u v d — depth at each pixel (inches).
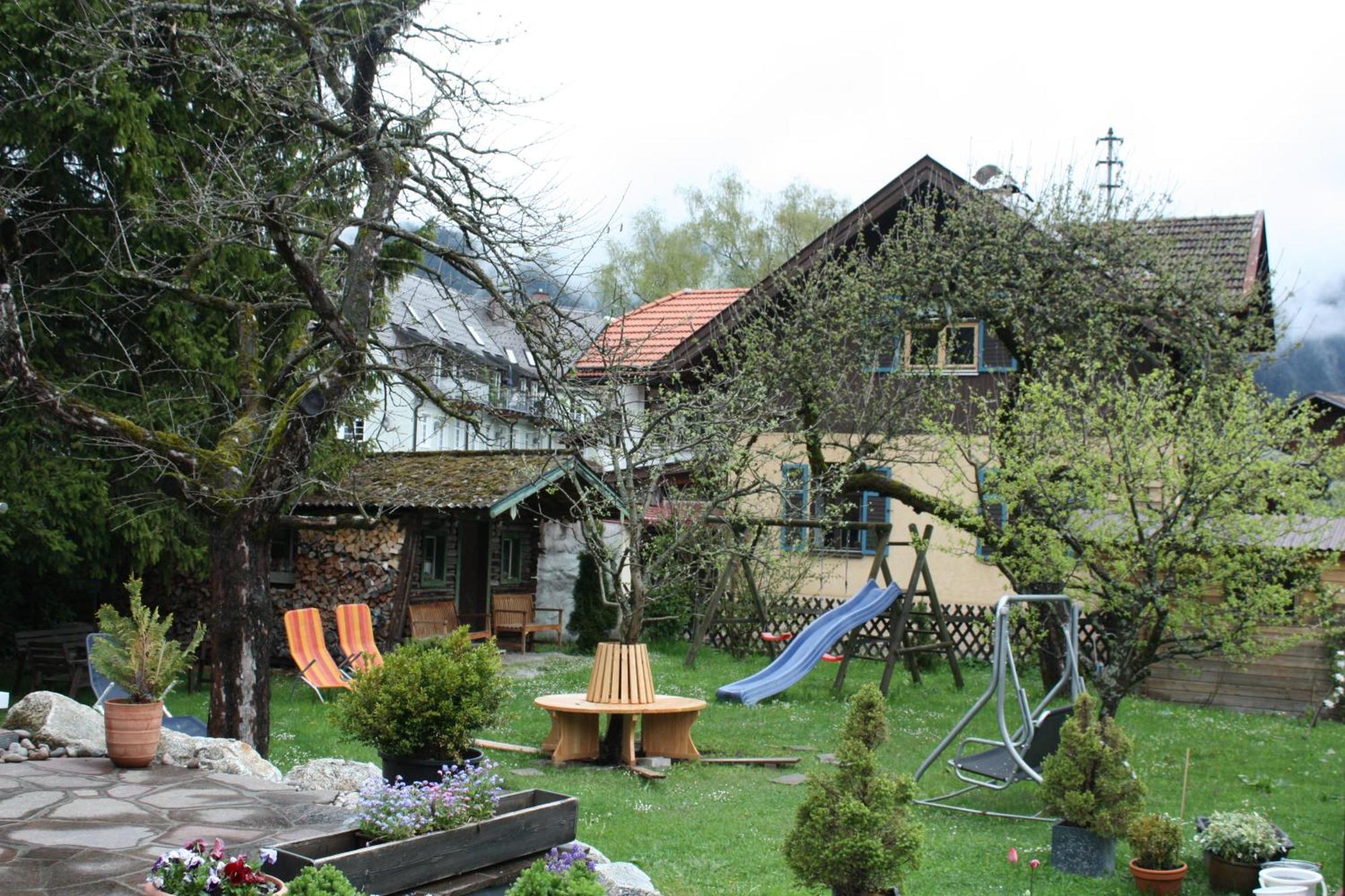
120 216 501.4
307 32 417.1
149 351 548.7
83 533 514.3
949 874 313.3
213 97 525.0
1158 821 308.0
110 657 321.7
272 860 199.0
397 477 727.7
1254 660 455.2
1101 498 436.8
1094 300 616.7
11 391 422.0
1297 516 481.4
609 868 260.1
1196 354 616.1
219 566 404.8
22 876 220.5
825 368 680.4
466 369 451.5
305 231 410.6
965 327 794.2
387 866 222.4
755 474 613.0
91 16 452.8
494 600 818.2
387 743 316.5
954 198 729.0
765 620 729.6
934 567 838.5
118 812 270.4
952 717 578.9
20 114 480.7
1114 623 680.4
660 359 812.6
